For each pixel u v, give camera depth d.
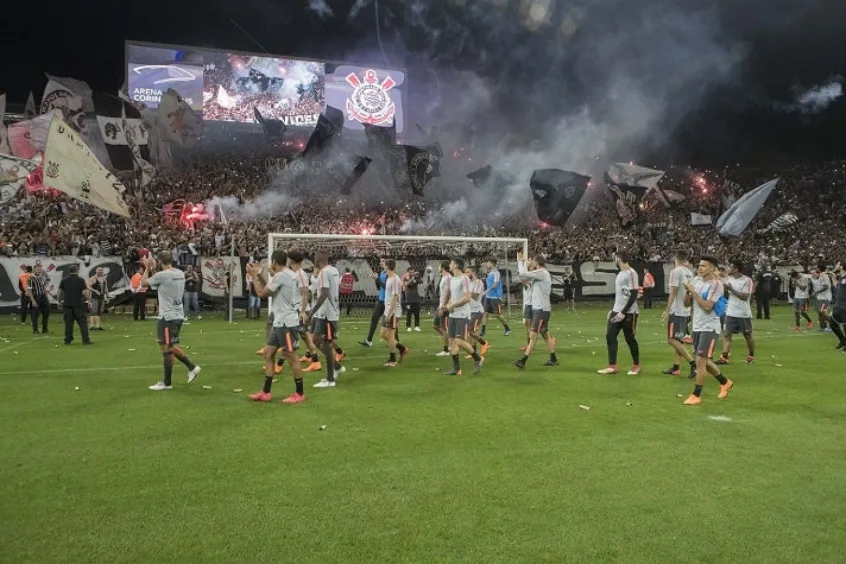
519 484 5.10
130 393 8.65
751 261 32.62
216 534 4.15
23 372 10.30
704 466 5.59
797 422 7.21
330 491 4.92
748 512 4.57
